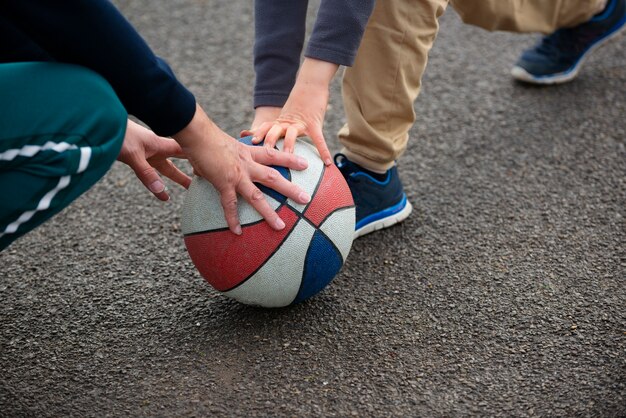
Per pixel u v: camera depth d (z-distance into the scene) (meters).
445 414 1.85
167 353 2.10
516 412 1.85
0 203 1.63
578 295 2.27
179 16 4.34
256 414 1.87
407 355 2.06
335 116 3.37
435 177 2.93
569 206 2.72
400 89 2.35
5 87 1.58
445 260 2.46
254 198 1.94
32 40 1.79
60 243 2.63
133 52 1.65
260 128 2.14
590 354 2.04
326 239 2.07
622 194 2.78
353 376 1.99
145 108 1.72
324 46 2.10
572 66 3.51
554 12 3.08
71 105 1.63
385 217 2.59
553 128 3.22
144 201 2.87
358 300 2.29
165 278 2.43
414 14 2.27
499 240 2.55
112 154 1.72
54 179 1.65
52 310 2.30
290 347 2.10
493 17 2.90
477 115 3.35
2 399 1.94
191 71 3.77
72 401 1.93
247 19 4.29
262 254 2.01
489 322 2.17
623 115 3.29
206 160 1.84
